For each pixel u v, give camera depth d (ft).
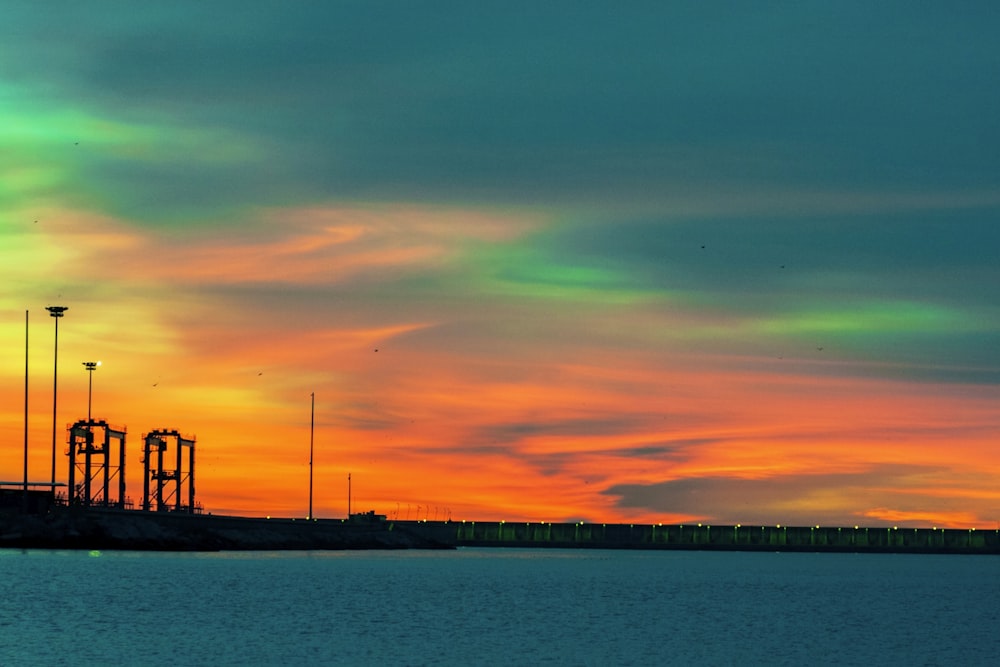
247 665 401.29
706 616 602.44
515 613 588.09
